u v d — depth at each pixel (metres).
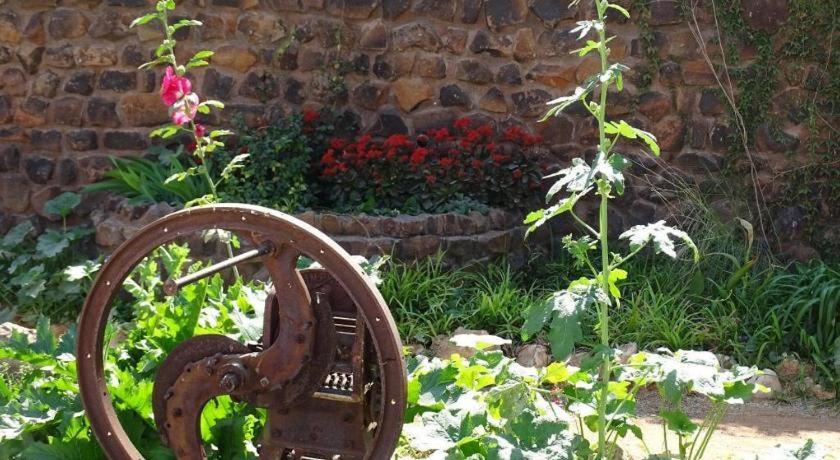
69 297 6.62
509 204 7.05
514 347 5.82
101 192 7.36
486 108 7.36
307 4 7.33
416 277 6.29
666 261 6.61
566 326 2.84
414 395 3.29
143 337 3.68
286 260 2.82
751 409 5.14
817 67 6.85
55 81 7.36
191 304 3.52
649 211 7.12
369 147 7.12
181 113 4.08
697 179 7.07
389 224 6.44
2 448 3.18
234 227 2.85
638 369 3.12
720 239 6.59
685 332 5.89
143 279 3.76
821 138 6.91
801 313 5.75
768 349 5.75
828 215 6.95
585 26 3.01
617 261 3.02
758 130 6.98
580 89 2.99
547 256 7.21
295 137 7.03
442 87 7.38
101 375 3.03
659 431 4.65
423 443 3.05
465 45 7.32
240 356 2.89
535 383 3.23
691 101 7.05
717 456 4.30
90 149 7.42
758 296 6.09
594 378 3.32
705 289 6.39
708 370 2.96
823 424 4.90
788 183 6.94
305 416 2.96
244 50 7.33
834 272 6.11
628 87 7.12
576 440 2.93
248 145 6.90
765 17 6.85
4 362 4.48
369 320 2.78
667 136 7.09
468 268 6.59
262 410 3.42
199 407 2.95
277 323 2.94
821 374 5.50
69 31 7.29
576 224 7.22
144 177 6.94
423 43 7.34
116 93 7.36
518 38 7.25
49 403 3.38
